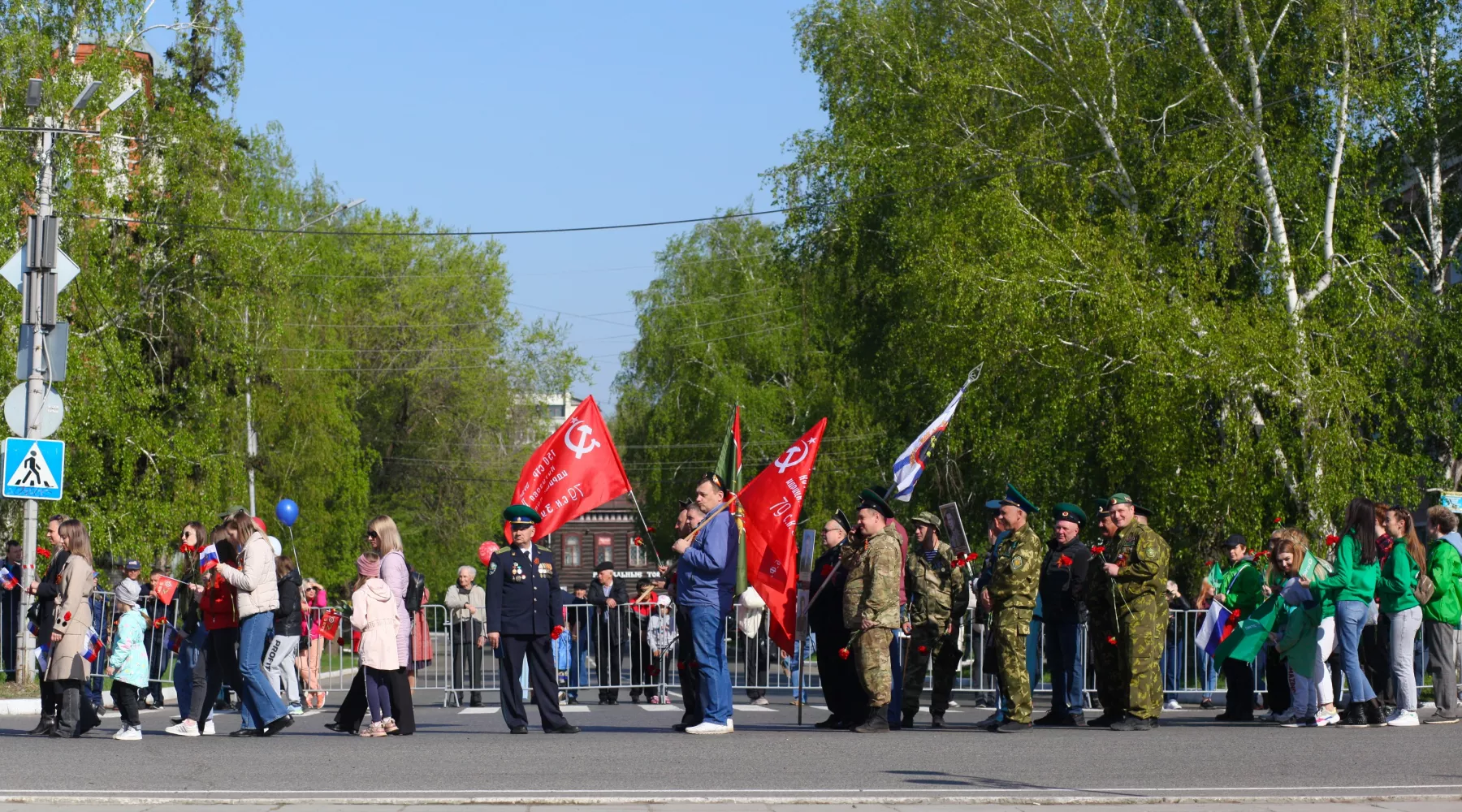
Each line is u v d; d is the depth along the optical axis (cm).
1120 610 1300
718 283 5241
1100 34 2886
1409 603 1306
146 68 3212
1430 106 2809
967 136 3070
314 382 4441
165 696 2056
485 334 5675
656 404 5031
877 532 1271
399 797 844
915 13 3522
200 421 3139
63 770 985
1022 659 1297
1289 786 884
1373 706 1321
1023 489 2758
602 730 1370
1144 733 1230
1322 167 2731
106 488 2834
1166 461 2488
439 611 2338
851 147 3456
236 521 1293
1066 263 2636
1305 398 2442
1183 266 2606
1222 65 2838
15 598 1931
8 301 2609
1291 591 1352
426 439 5478
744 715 1623
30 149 2809
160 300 3109
